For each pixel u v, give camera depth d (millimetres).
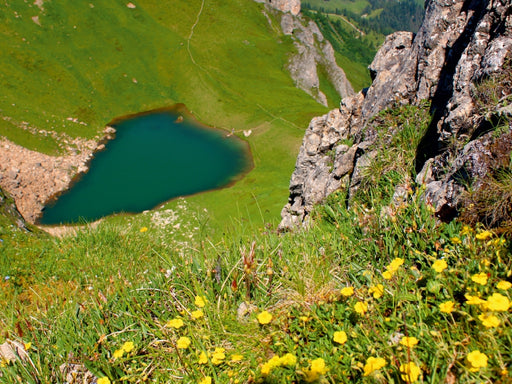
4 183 78688
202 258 5090
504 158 4992
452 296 3615
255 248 5121
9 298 9406
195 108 116938
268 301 4406
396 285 3861
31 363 4074
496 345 2998
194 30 146250
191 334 3975
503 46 6965
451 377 3037
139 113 114375
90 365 3967
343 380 3225
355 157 12062
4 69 113000
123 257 10391
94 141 99562
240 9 157125
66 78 116562
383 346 3344
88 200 77438
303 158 19641
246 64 137125
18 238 20750
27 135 94688
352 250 4875
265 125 102875
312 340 3848
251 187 76625
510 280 3574
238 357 3545
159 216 63531
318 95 142875
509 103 5992
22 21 127375
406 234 4707
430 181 6703
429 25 10297
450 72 9242
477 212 4730
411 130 8609
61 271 10672
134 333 4371
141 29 139250
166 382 3803
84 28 132625
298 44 148000
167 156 93188
